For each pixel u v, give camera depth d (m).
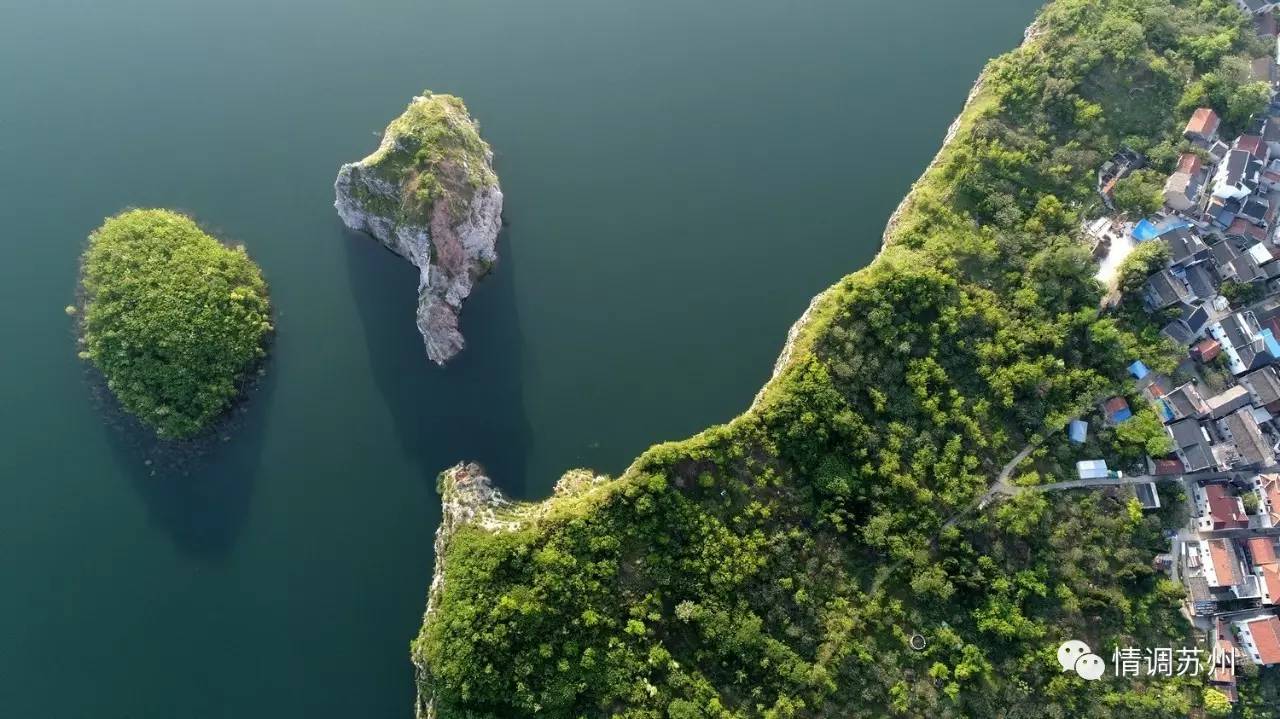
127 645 89.94
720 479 88.81
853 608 86.69
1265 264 96.94
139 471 95.06
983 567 87.19
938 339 93.31
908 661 85.69
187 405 95.06
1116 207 100.75
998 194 100.12
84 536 92.81
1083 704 83.75
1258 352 93.38
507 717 82.12
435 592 89.19
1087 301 95.00
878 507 88.62
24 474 93.94
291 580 93.88
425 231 96.38
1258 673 86.50
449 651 81.69
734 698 83.75
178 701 88.81
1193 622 88.44
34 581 90.75
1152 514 90.38
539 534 85.62
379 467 98.69
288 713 89.38
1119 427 91.44
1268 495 90.88
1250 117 102.69
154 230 100.81
